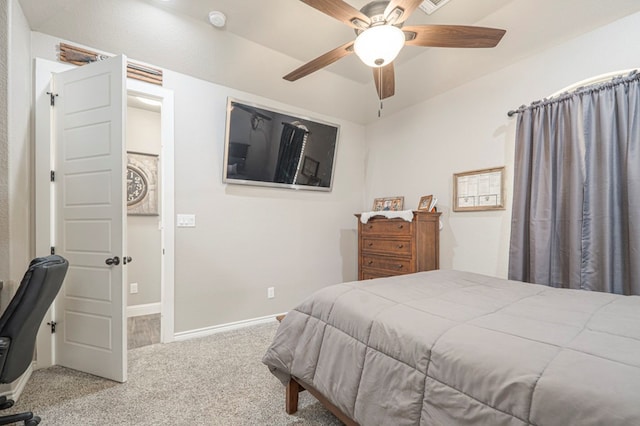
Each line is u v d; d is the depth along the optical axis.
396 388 1.05
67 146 2.17
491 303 1.37
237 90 3.01
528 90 2.45
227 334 2.84
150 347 2.53
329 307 1.46
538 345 0.90
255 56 2.78
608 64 2.04
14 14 1.86
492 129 2.70
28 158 2.09
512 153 2.55
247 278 3.10
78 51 2.27
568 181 2.13
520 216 2.37
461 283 1.82
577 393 0.69
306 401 1.76
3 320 1.35
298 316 1.58
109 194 2.03
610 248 1.92
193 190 2.78
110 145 2.03
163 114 2.62
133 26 2.29
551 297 1.49
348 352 1.26
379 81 2.39
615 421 0.61
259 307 3.17
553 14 2.12
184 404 1.72
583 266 2.03
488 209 2.70
